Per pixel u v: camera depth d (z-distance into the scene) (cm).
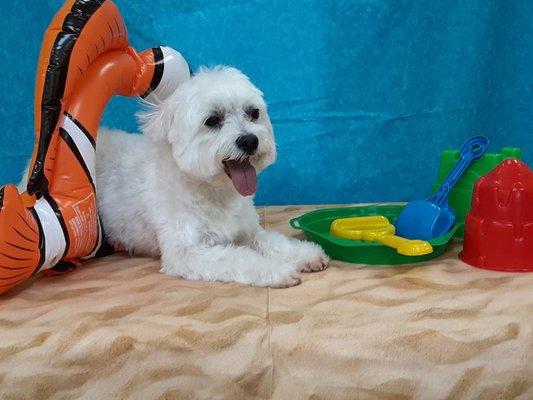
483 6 240
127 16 241
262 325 122
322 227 199
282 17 242
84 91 160
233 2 241
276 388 117
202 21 243
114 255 188
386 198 259
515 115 254
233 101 160
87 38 155
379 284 144
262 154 163
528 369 118
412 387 117
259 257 156
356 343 117
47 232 147
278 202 260
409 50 245
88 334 121
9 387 118
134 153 183
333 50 245
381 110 251
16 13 241
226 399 118
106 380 119
